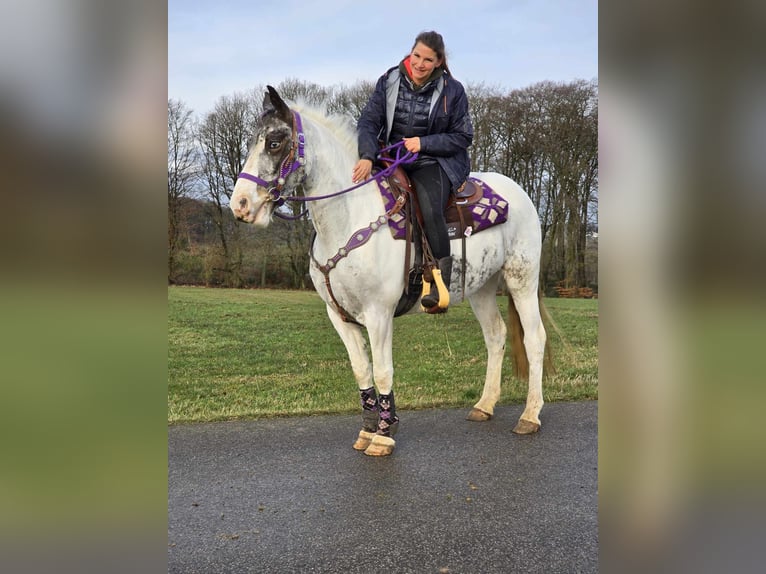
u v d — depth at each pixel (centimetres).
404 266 325
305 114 330
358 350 346
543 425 393
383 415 337
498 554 229
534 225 401
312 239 341
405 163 330
